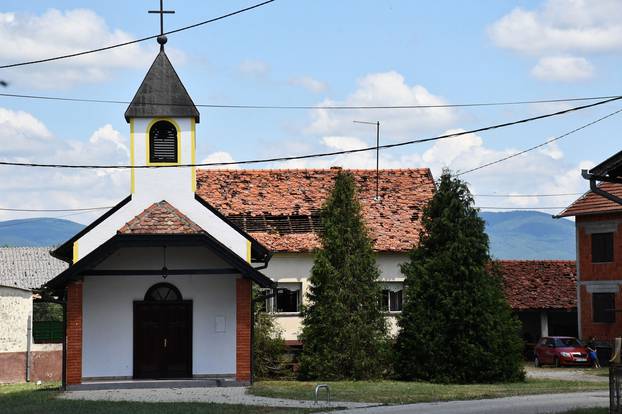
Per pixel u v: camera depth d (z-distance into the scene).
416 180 48.34
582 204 50.16
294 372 37.28
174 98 33.00
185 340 32.41
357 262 35.94
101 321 32.09
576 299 52.25
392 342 36.41
